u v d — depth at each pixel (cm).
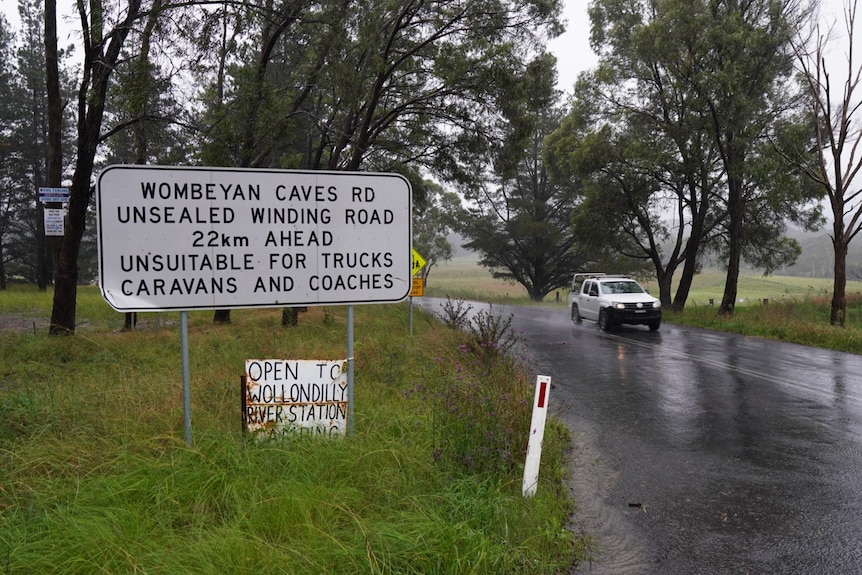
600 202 3072
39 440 510
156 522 381
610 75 2766
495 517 413
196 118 1543
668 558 411
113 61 1214
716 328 2089
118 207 496
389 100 2164
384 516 409
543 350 1475
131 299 500
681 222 3136
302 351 997
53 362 962
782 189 2391
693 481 562
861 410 845
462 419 550
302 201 540
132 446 498
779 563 405
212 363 889
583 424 771
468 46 1828
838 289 1881
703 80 2297
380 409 644
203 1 1190
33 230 4438
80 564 331
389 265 567
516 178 5012
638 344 1616
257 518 376
